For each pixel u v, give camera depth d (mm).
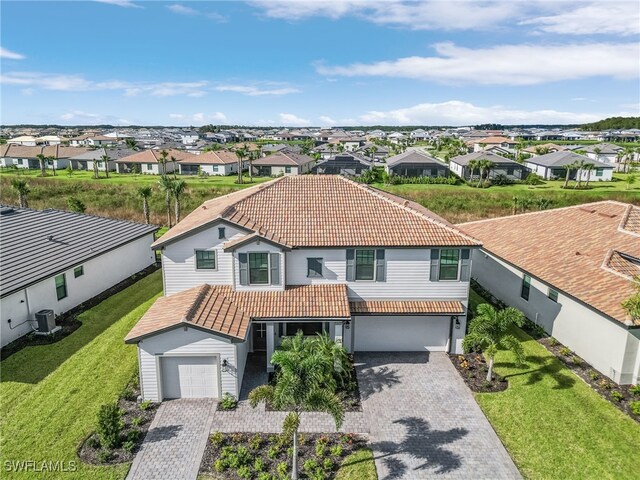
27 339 23938
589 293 22438
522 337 25672
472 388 20469
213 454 16094
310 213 24859
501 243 32312
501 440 17078
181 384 19422
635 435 17125
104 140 167000
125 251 34156
